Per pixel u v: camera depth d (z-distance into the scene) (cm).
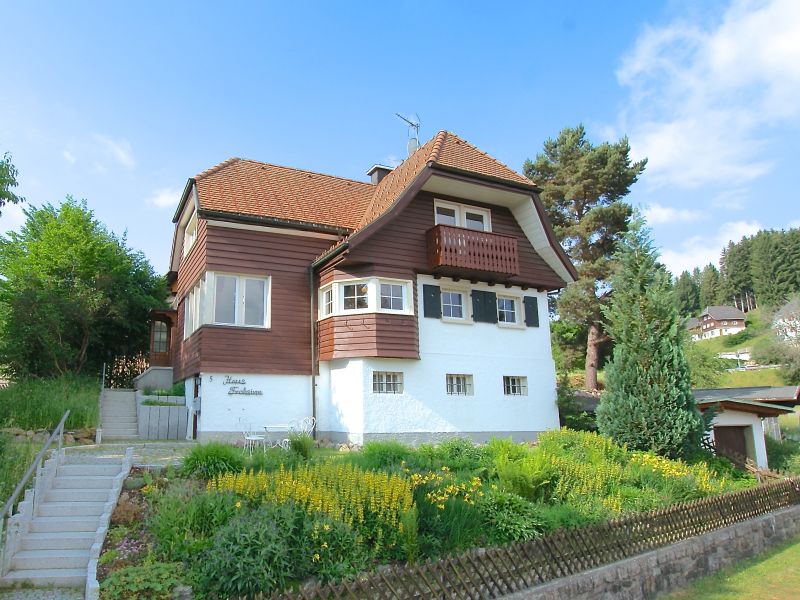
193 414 1667
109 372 2486
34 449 1063
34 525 820
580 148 3369
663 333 1567
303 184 2070
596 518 937
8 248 2569
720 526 1081
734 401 1772
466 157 1925
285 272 1752
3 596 688
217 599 615
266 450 1170
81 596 689
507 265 1856
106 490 906
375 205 1975
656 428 1470
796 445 2088
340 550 700
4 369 2052
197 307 1762
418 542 746
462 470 1112
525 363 1948
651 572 880
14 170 1361
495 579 693
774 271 8462
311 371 1727
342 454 1288
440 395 1755
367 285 1691
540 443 1439
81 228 2338
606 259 3095
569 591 751
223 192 1770
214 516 749
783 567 1038
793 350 5481
